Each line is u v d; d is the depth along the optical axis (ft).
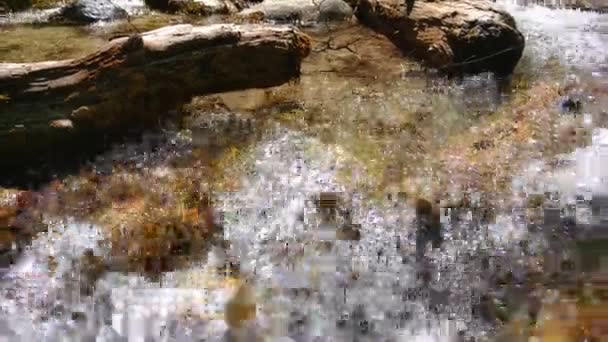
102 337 9.54
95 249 11.03
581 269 10.91
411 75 17.16
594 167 13.28
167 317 9.84
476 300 10.33
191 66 13.92
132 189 12.38
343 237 11.41
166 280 10.54
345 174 13.00
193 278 10.58
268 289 10.36
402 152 13.85
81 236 11.30
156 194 12.27
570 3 23.15
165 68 13.66
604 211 12.12
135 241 11.17
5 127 12.62
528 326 9.90
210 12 21.68
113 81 13.23
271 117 14.90
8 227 11.46
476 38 16.58
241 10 22.13
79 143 13.34
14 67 12.82
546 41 19.47
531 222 11.89
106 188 12.42
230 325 9.72
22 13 21.49
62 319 9.80
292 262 10.89
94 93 13.14
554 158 13.64
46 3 22.33
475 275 10.77
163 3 22.16
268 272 10.69
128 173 12.87
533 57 18.21
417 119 15.10
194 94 14.39
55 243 11.16
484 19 16.72
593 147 13.93
